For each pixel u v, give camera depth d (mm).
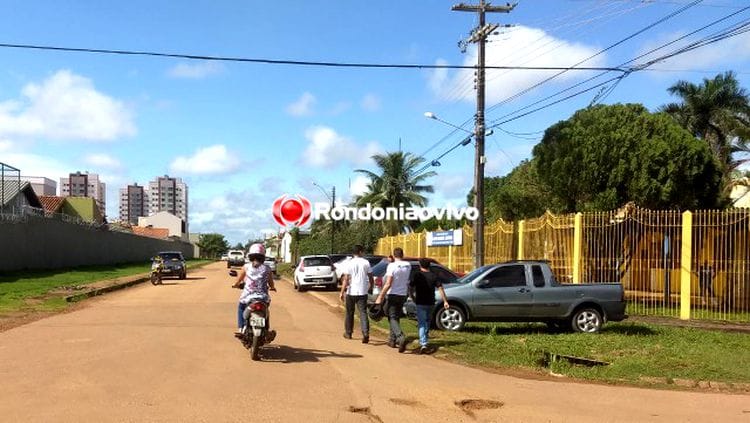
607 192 22062
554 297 14008
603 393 8477
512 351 11438
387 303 11953
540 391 8477
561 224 19766
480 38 22047
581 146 22859
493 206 31250
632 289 19047
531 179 29484
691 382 9312
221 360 9711
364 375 9070
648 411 7527
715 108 32000
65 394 7277
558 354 11172
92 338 11562
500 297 13922
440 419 6848
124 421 6250
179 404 6965
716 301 17578
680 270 18000
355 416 6824
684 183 21719
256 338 9781
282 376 8727
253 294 10227
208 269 57469
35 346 10609
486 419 6906
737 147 32938
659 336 13688
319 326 14852
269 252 111312
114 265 46344
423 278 11625
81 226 40781
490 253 24781
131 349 10406
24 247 30203
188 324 14016
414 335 13367
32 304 17750
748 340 13586
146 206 164250
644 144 21906
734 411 7664
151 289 27109
